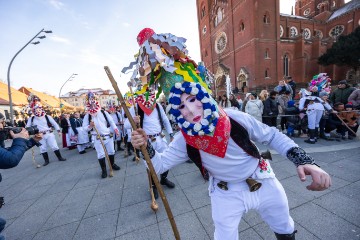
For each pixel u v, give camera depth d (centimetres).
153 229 247
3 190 441
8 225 293
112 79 133
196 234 229
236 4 2836
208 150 122
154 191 329
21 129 193
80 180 445
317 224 220
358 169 341
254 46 2558
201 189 334
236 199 131
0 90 2441
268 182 133
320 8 4156
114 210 301
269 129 134
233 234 133
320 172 112
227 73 3056
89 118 452
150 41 119
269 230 221
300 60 2941
